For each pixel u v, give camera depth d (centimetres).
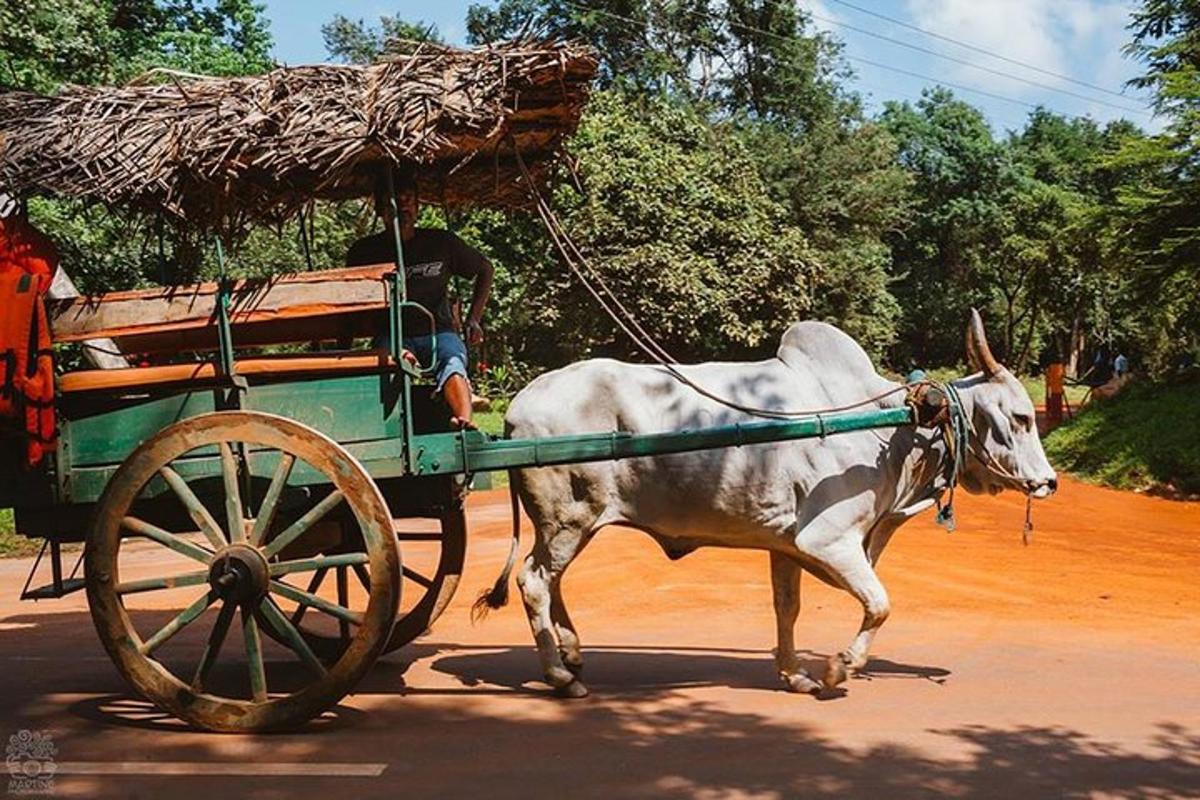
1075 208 2648
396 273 592
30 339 573
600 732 582
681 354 2795
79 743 564
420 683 691
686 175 2662
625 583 1047
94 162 579
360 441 604
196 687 578
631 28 4344
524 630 873
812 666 742
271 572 576
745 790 491
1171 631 862
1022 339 5953
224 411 589
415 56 590
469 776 510
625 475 646
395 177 649
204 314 595
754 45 4819
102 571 580
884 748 554
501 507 1648
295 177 609
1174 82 2139
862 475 653
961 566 1148
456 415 615
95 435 607
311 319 630
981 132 6141
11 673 731
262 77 603
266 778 508
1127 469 2003
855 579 646
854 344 689
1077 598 992
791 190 4338
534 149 702
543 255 2577
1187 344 3403
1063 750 553
